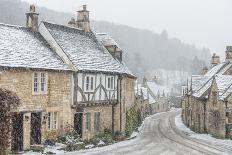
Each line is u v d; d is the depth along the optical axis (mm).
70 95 28891
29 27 30125
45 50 28781
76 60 29875
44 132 26422
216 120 39719
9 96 21875
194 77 52750
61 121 28094
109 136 33062
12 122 23516
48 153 23891
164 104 93500
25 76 24656
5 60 23531
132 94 45469
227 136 37750
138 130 44312
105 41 38594
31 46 27766
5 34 26828
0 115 21641
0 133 21562
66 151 25250
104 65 33312
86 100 30297
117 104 35219
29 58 25797
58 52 29688
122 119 36062
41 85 26203
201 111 44156
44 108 26328
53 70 26844
